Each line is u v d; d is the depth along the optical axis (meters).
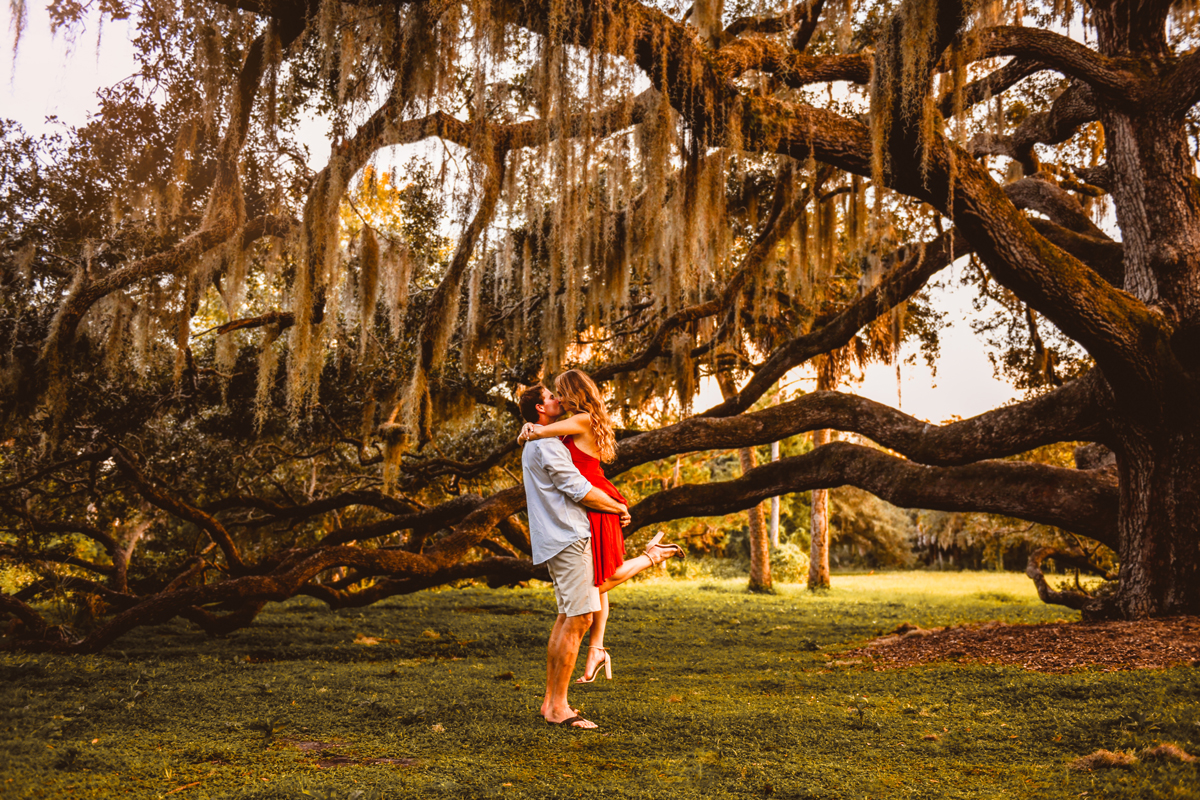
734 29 7.38
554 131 6.35
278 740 3.25
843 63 6.30
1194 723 2.95
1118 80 7.27
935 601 15.77
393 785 2.53
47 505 10.60
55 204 8.10
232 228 6.59
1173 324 6.77
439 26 5.68
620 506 3.74
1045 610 12.68
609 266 8.56
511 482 14.61
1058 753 2.91
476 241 7.12
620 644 7.74
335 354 10.39
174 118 6.87
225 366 8.10
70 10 5.13
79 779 2.60
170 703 4.04
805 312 13.34
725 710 3.82
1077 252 8.61
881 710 3.81
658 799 2.42
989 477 7.81
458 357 11.05
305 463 13.45
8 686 4.55
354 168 6.37
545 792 2.48
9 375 7.17
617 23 5.17
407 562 7.60
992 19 7.36
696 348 11.77
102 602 8.79
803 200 9.62
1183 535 6.47
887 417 8.14
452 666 5.84
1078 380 7.19
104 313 7.39
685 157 6.38
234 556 8.64
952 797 2.42
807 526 40.81
